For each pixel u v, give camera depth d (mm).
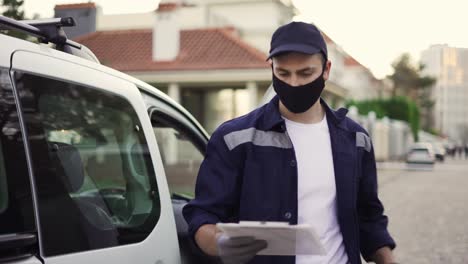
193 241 1937
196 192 2023
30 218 1641
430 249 8695
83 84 2006
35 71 1766
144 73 21938
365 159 2152
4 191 1580
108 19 24547
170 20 22172
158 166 2342
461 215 12547
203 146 3104
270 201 1955
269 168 1971
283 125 1990
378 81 64812
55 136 1846
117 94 2223
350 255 2025
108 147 2199
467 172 32344
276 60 1950
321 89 1980
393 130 48406
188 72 21562
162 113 2727
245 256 1703
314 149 2029
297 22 1935
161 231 2254
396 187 20344
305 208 1986
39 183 1710
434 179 25375
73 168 1937
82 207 1922
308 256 1987
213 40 22609
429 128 100062
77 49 2193
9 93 1647
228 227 1669
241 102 22578
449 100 166250
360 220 2254
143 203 2229
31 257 1620
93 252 1866
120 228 2057
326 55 1969
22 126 1681
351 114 34031
